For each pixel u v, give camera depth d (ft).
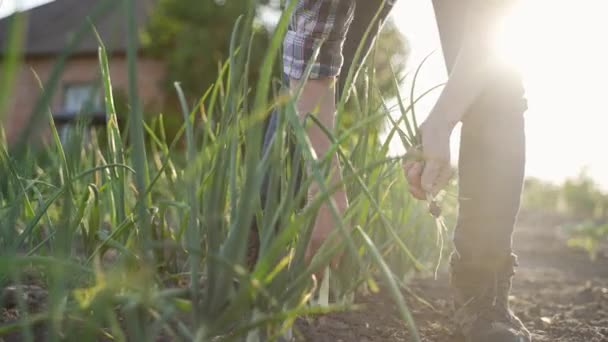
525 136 4.38
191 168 2.78
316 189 4.03
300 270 3.20
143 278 2.27
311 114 3.01
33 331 3.61
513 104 4.28
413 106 4.12
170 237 5.03
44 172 5.51
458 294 4.60
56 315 2.19
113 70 33.86
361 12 4.90
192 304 2.65
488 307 4.44
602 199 29.63
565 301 6.95
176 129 19.97
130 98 2.70
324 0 4.29
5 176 4.50
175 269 4.96
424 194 3.99
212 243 2.73
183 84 35.37
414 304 5.69
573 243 13.10
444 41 4.53
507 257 4.46
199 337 2.24
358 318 4.87
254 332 2.87
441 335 4.79
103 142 6.19
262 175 2.73
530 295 7.27
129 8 2.52
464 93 3.87
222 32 35.88
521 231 19.31
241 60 3.04
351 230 4.30
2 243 3.85
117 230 3.56
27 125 1.96
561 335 5.24
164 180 6.28
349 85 3.63
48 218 4.29
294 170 3.01
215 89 3.83
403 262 6.20
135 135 2.74
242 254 2.59
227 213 4.40
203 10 35.91
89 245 4.24
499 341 4.23
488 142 4.27
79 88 29.96
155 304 2.37
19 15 1.64
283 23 2.47
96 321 2.37
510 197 4.31
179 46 35.88
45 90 1.96
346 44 4.99
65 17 40.91
